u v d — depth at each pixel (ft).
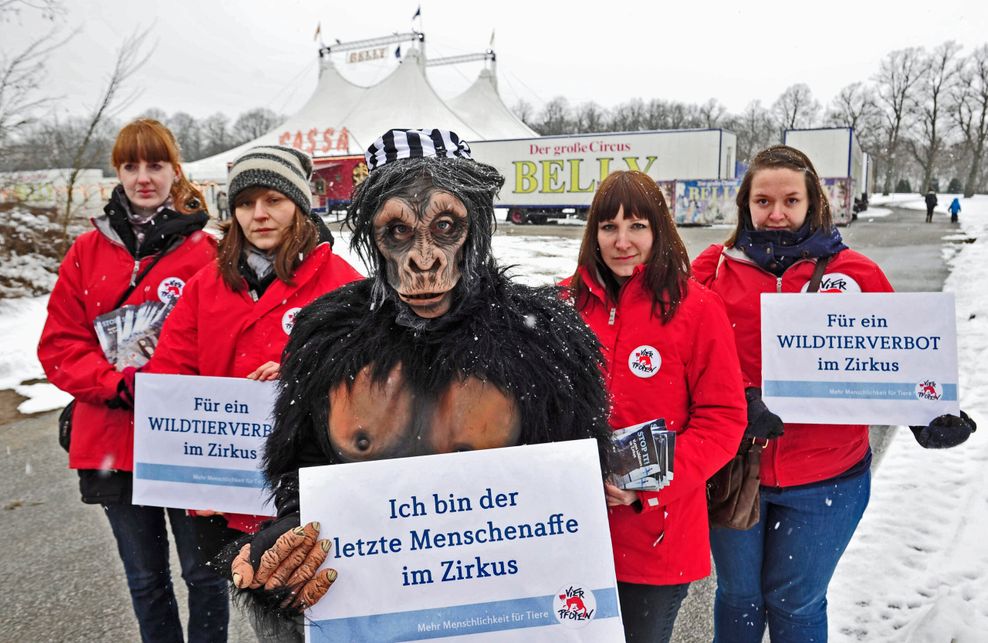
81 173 47.52
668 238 6.60
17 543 13.32
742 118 282.56
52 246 42.86
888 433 17.97
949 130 233.96
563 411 4.42
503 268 4.70
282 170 7.27
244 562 4.26
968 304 34.78
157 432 7.33
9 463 17.20
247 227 7.31
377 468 4.19
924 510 13.20
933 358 7.50
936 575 10.94
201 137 288.51
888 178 251.19
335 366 4.37
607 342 6.71
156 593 8.18
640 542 6.36
